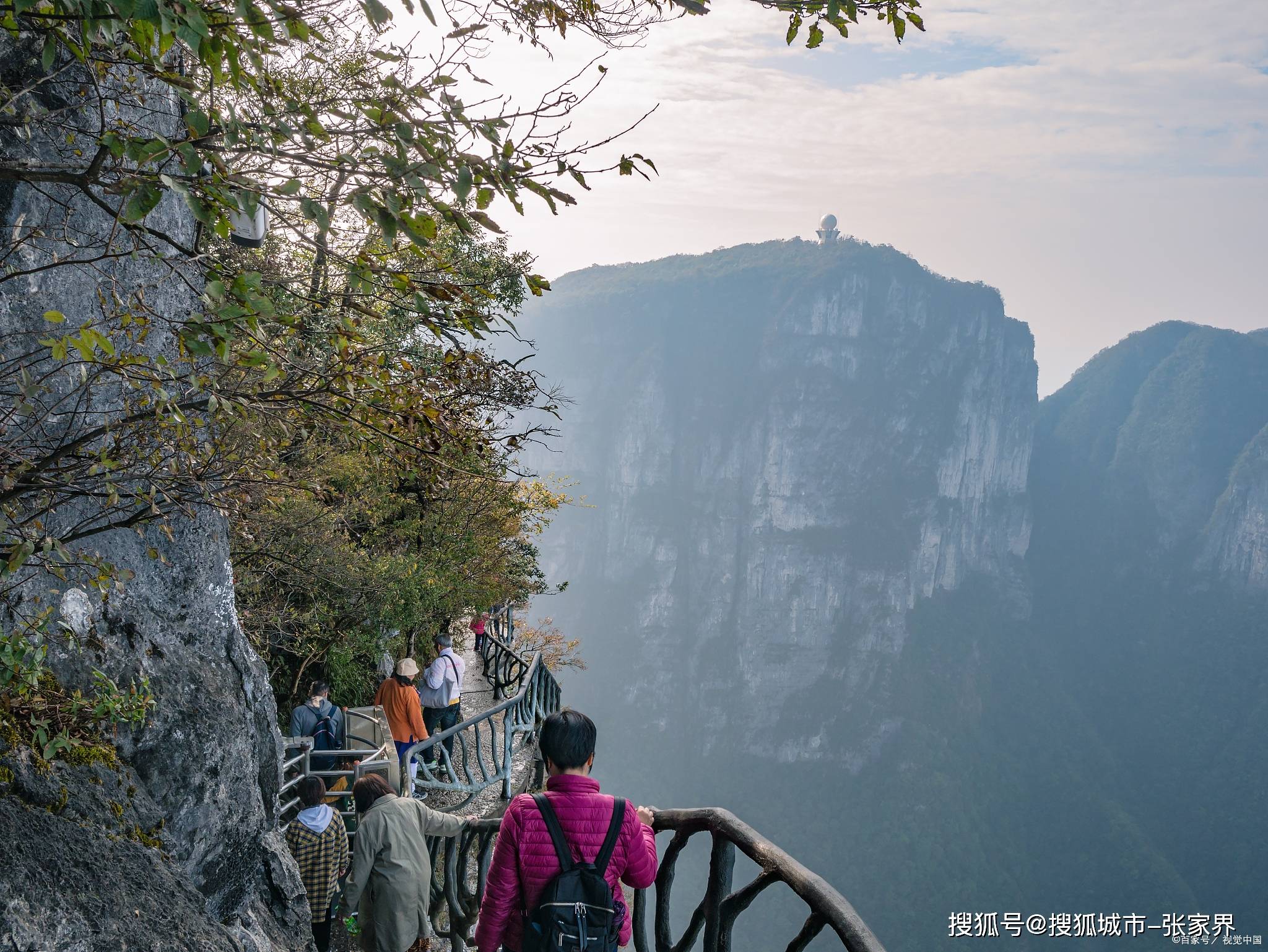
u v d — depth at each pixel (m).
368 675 12.67
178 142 2.08
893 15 2.90
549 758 2.60
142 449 2.81
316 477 8.38
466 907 4.95
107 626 3.81
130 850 3.10
